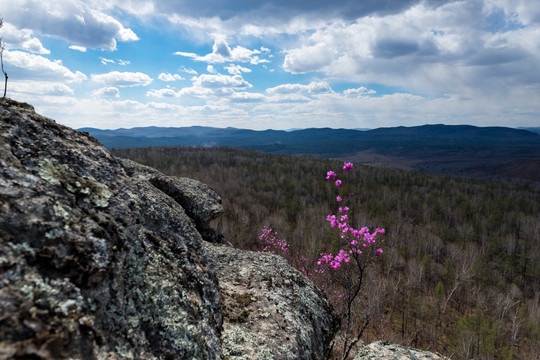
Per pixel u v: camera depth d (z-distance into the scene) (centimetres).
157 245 324
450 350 3375
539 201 10719
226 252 549
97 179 311
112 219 274
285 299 442
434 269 5409
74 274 204
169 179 679
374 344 452
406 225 7100
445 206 9125
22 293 171
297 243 3659
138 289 254
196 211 647
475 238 7394
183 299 294
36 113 325
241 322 366
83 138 356
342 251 597
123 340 212
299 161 15975
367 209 7188
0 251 179
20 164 250
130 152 15700
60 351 163
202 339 279
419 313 3828
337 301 993
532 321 3934
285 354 335
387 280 3891
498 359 3359
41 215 217
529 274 5572
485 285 5022
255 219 7006
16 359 143
